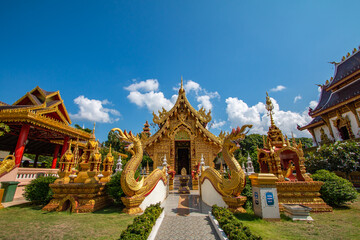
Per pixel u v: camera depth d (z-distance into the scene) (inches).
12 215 272.1
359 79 845.8
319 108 1093.8
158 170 378.0
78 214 274.1
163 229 217.2
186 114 757.3
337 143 656.4
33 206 350.0
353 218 256.8
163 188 410.9
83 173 337.4
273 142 378.6
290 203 300.0
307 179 322.0
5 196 389.1
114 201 368.2
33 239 179.9
